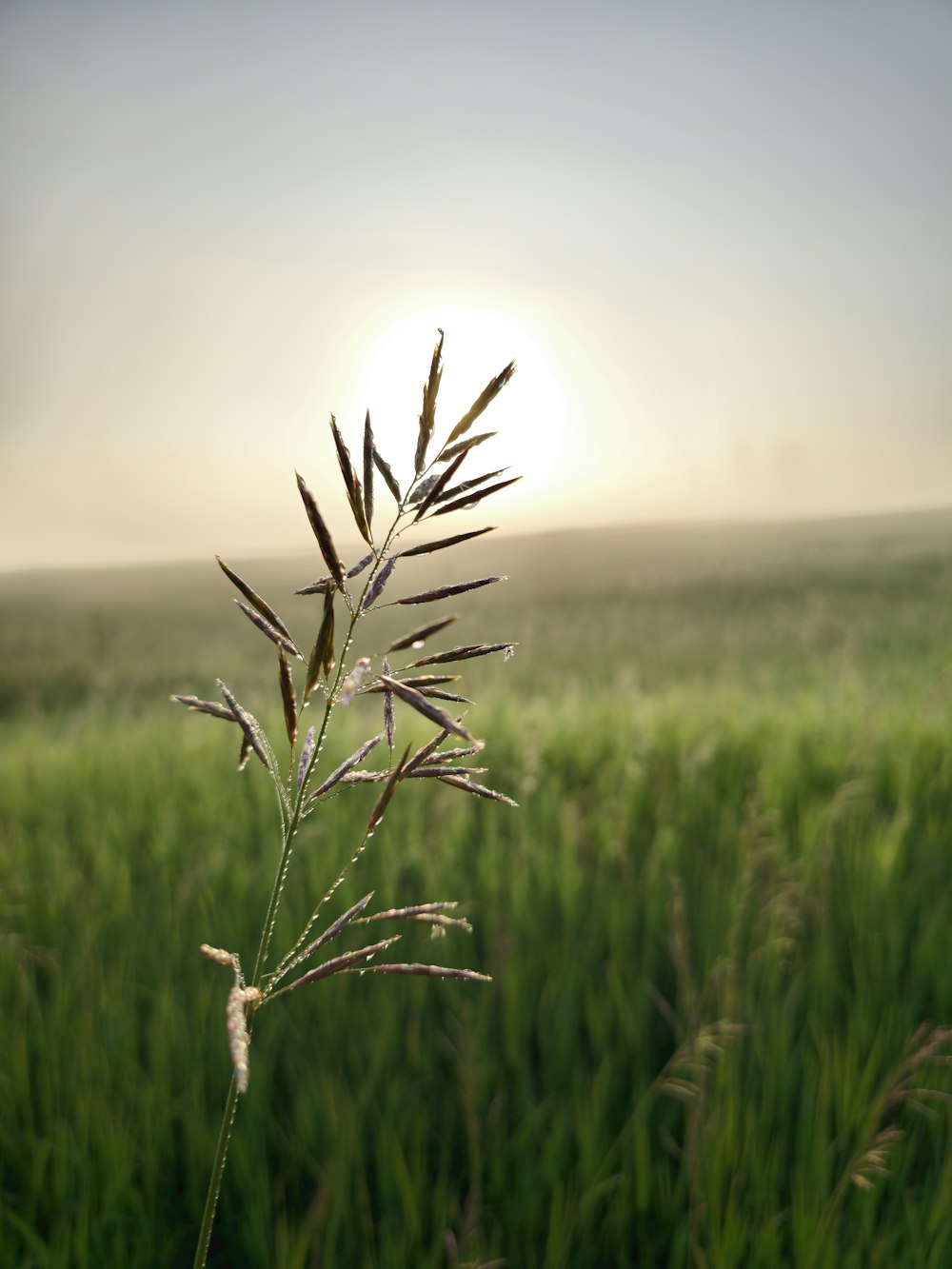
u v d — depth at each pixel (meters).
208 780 6.70
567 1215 2.66
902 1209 2.67
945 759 5.82
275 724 8.60
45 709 19.09
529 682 16.55
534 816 5.42
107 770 7.33
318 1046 3.38
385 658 0.76
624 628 26.25
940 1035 2.58
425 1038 3.46
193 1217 2.79
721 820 5.09
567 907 4.17
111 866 4.82
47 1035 3.38
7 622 40.31
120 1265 2.51
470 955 3.85
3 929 4.14
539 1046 3.50
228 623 34.88
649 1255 2.60
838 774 5.86
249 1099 3.11
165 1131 3.00
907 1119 2.94
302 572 59.88
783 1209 2.73
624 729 7.45
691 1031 2.93
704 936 3.71
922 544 48.62
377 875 4.57
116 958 3.92
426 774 0.77
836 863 4.28
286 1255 2.47
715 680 14.91
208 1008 3.52
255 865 4.89
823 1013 3.35
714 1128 2.70
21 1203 2.79
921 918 3.97
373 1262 2.51
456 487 0.70
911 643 17.11
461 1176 2.89
